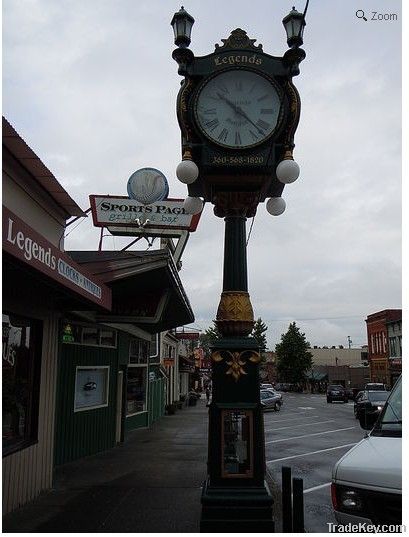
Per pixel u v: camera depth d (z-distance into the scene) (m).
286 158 6.16
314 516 7.52
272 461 12.66
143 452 13.17
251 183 6.36
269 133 6.20
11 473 7.12
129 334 16.34
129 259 9.66
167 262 9.73
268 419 26.55
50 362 8.66
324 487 9.57
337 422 24.41
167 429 19.33
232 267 6.34
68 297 8.60
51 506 7.53
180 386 43.66
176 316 18.56
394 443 4.64
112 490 8.63
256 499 5.51
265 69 6.32
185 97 6.32
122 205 13.85
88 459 11.96
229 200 6.45
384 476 4.10
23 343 7.89
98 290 8.26
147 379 20.47
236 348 5.96
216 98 6.29
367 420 5.71
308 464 12.20
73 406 11.76
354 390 56.06
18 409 7.71
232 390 5.88
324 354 91.62
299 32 6.29
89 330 12.80
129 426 18.11
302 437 18.02
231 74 6.32
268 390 33.38
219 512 5.49
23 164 7.07
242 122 6.24
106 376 13.87
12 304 7.15
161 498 8.08
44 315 8.42
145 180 13.88
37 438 8.12
